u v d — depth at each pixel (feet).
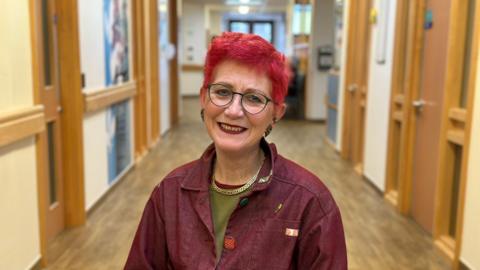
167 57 26.11
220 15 48.78
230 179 3.71
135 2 18.15
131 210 12.53
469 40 9.45
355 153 17.69
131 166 17.10
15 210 7.73
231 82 3.52
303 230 3.62
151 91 22.04
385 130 13.92
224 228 3.64
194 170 3.86
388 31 13.85
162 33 24.20
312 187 3.65
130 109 17.08
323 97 30.83
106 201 13.32
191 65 45.83
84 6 11.39
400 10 12.80
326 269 3.57
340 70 20.36
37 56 8.50
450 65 9.71
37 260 8.67
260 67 3.50
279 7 45.47
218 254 3.61
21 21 7.80
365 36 16.84
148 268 3.95
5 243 7.39
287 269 3.57
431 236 10.99
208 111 3.62
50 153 10.34
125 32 16.29
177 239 3.76
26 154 8.11
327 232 3.59
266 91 3.55
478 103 8.38
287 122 30.42
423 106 11.65
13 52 7.52
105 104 12.88
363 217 12.30
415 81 12.02
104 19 13.35
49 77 10.07
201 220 3.68
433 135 10.97
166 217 3.85
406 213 12.46
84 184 11.29
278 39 52.95
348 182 15.81
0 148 7.16
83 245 10.09
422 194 11.64
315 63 30.50
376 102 14.94
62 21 10.36
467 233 8.73
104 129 13.47
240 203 3.60
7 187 7.43
